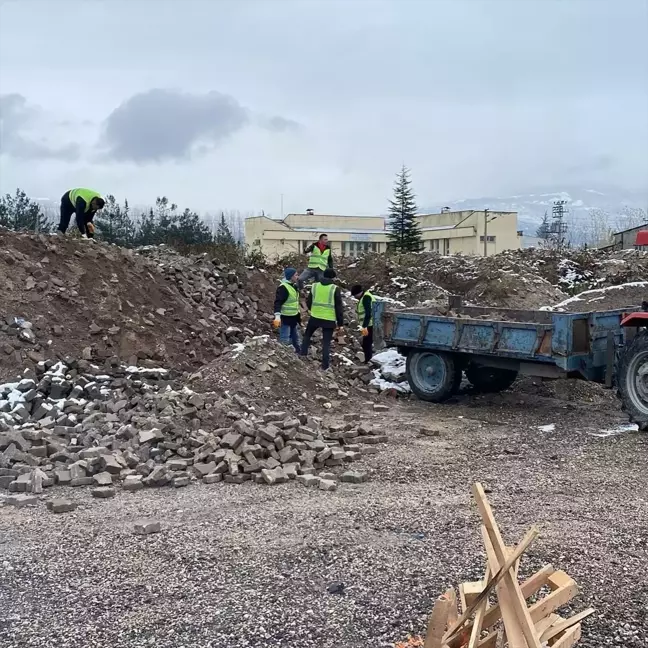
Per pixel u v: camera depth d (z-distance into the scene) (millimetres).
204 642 3732
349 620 3939
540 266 22625
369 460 7656
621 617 3957
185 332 12102
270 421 8055
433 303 14789
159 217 27500
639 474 6891
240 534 5293
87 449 7352
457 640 2992
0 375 9453
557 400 11398
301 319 14461
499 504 5973
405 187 45906
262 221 54719
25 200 24469
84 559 4848
